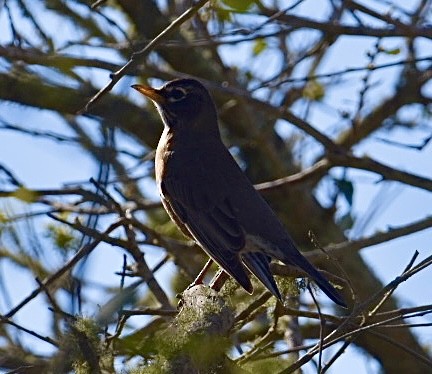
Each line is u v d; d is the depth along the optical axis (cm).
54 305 786
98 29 1305
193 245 1305
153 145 1501
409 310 920
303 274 998
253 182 1582
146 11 1399
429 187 1333
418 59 1270
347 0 1248
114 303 775
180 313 820
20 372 893
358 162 1351
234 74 1532
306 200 1536
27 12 1159
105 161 814
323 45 1344
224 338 758
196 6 973
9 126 1220
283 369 842
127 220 1085
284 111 1343
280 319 1070
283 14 1203
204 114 1249
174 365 728
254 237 1114
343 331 885
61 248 929
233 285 1030
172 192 1191
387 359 1441
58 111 1357
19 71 1323
